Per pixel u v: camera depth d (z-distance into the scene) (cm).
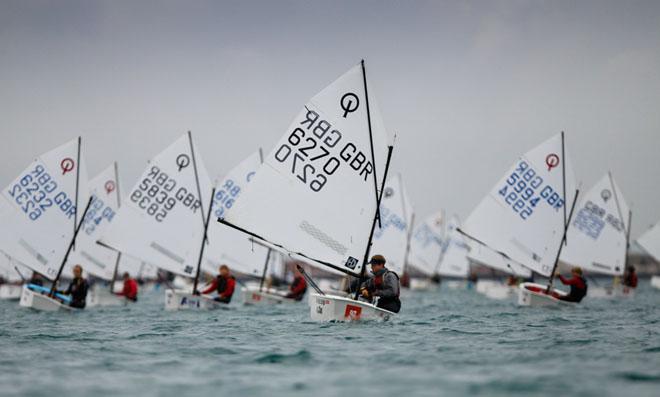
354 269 5509
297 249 5578
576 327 5372
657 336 4594
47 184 8388
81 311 7569
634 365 3281
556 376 2994
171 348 4019
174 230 9119
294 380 2966
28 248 8288
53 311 7494
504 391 2692
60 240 8350
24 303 7838
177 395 2678
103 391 2758
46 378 3039
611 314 7000
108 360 3556
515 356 3609
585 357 3559
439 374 3075
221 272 8194
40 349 3988
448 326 5391
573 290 8194
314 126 5606
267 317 6391
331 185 5569
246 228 5575
